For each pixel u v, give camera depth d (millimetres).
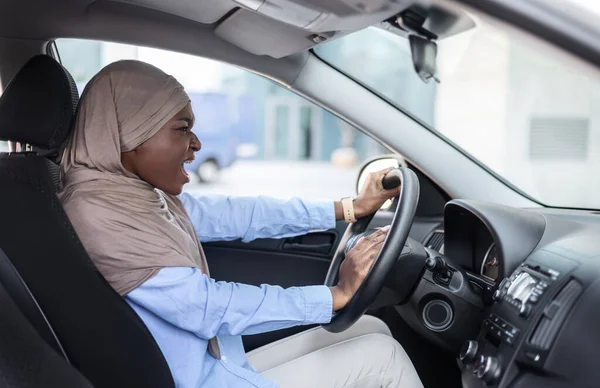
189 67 1750
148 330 1163
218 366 1337
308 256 2045
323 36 1439
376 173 1618
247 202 1682
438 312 1517
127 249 1182
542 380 1172
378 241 1336
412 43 1090
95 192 1190
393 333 1959
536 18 731
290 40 1539
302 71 1827
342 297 1313
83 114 1222
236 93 14508
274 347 1725
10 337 952
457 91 7289
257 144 15695
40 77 1194
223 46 1720
